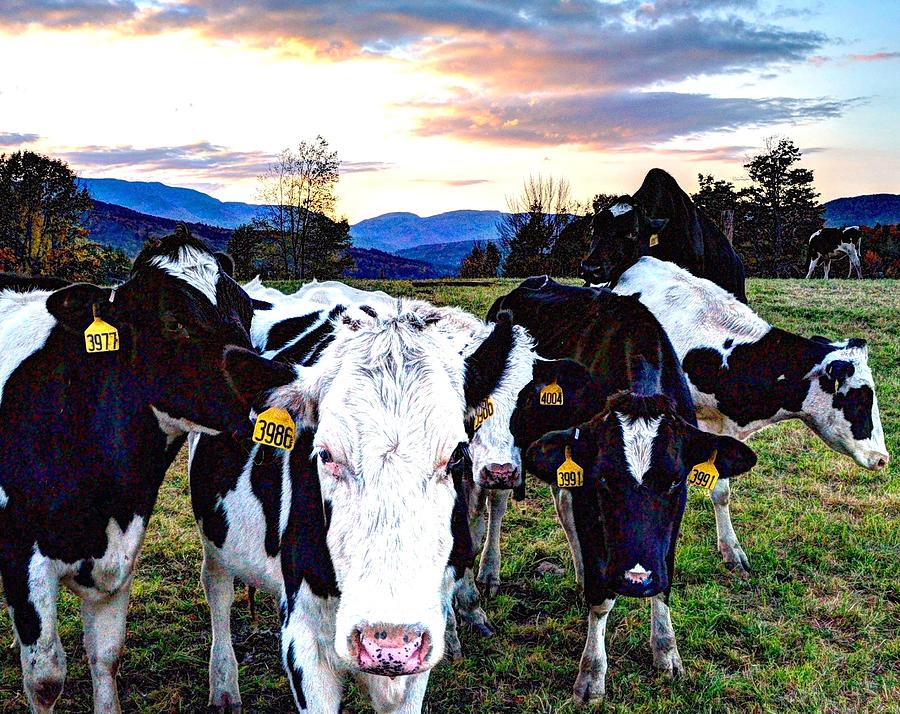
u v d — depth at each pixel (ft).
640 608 19.58
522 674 17.10
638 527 14.51
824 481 28.07
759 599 20.29
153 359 13.23
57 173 152.25
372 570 9.37
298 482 11.89
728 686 16.62
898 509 25.39
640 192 32.37
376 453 9.80
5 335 13.58
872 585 20.85
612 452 14.79
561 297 21.95
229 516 13.92
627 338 18.17
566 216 180.96
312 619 11.57
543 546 23.00
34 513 12.71
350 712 15.62
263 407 11.09
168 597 19.79
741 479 28.25
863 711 15.93
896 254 163.53
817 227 206.28
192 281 13.61
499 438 17.31
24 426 12.80
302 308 17.79
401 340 10.92
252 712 15.87
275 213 163.53
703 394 22.36
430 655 9.37
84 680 16.48
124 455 13.19
